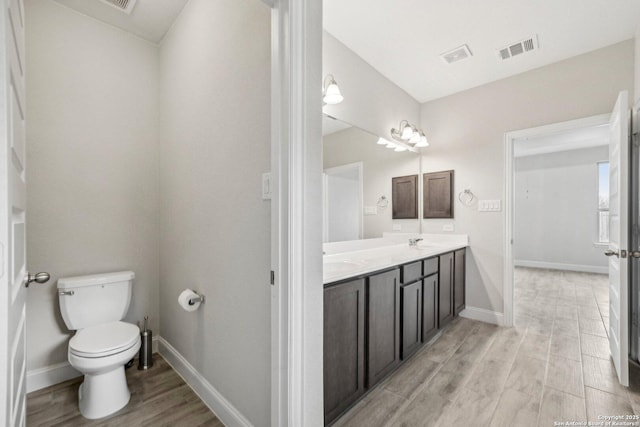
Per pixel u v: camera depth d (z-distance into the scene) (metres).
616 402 1.62
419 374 1.92
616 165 1.99
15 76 0.89
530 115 2.73
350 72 2.44
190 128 1.89
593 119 2.42
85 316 1.86
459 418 1.50
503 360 2.10
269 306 1.23
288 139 1.05
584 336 2.53
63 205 1.93
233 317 1.46
